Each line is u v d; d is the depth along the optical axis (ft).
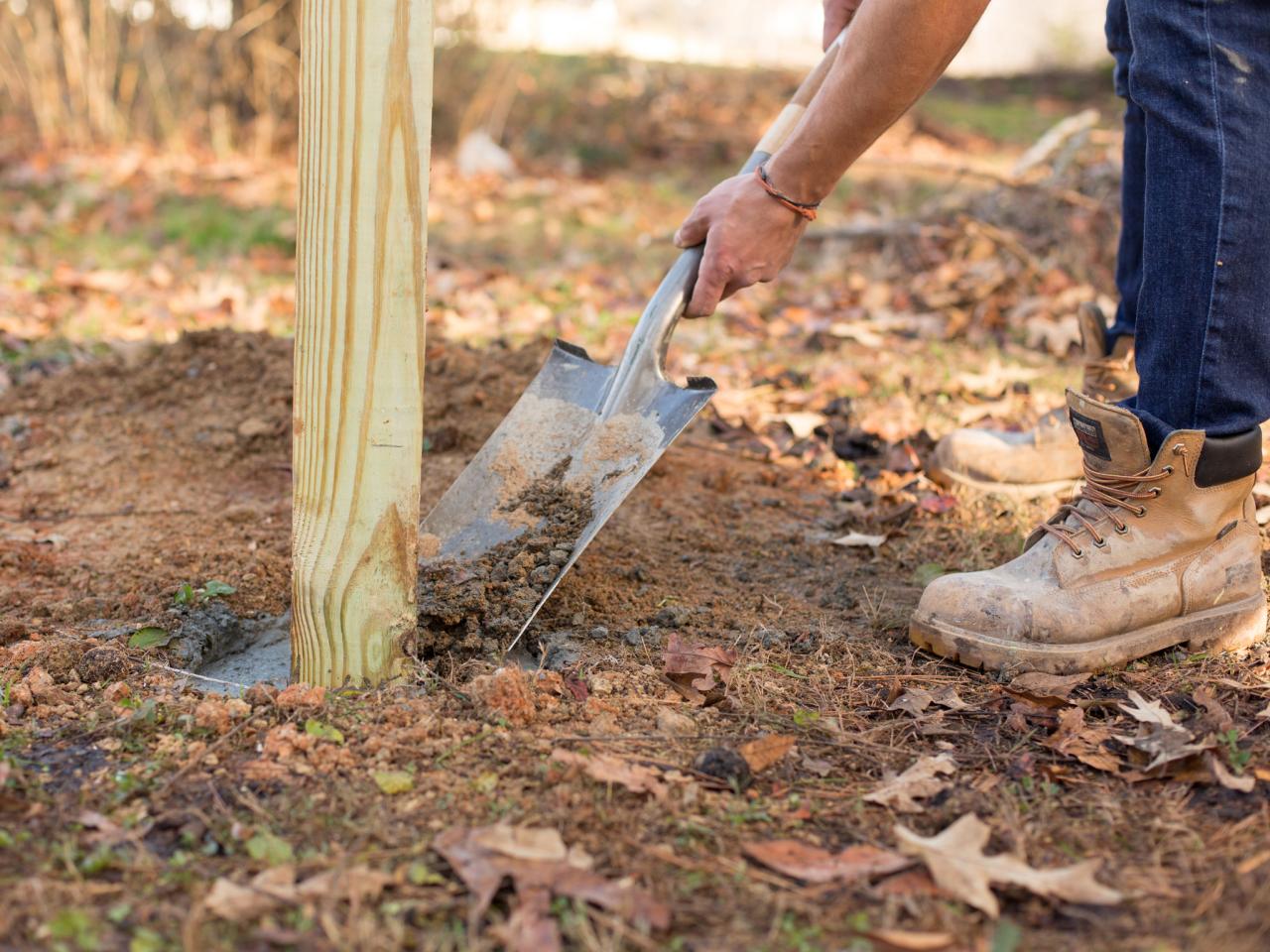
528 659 6.37
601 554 7.71
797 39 44.60
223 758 5.18
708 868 4.50
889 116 6.15
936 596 6.42
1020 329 13.35
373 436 5.33
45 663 5.97
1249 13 5.69
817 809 4.93
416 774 5.02
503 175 22.29
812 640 6.64
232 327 12.75
